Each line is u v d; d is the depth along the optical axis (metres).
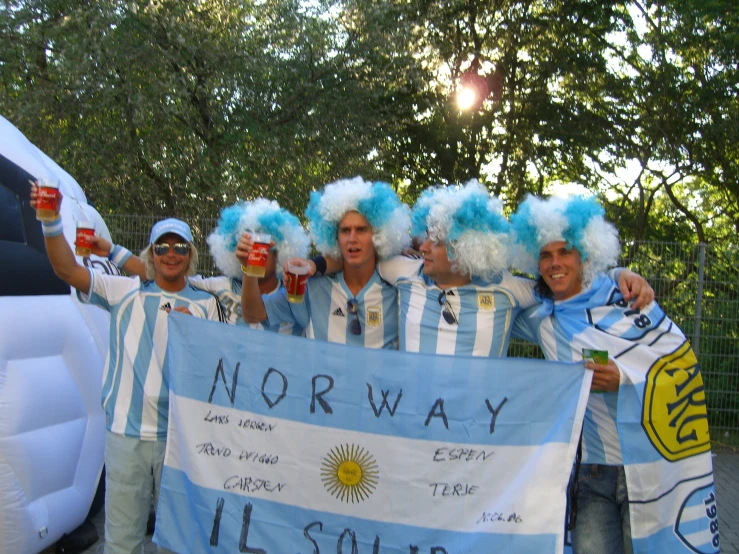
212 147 12.03
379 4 12.85
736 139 14.80
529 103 16.83
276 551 3.45
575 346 3.44
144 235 9.48
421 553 3.35
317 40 12.65
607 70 16.56
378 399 3.46
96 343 5.13
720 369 8.95
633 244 9.10
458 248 3.55
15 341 4.32
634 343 3.35
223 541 3.47
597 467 3.35
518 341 9.05
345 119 12.87
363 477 3.44
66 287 4.98
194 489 3.53
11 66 11.70
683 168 16.31
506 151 17.14
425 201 3.97
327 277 4.05
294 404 3.52
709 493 3.35
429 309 3.71
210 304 3.96
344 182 4.04
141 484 3.72
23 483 4.25
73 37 10.88
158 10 11.09
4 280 4.39
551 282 3.47
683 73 15.66
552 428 3.29
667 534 3.28
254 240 3.60
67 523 4.72
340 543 3.42
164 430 3.74
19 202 4.76
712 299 8.98
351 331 3.95
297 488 3.47
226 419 3.56
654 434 3.27
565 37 16.36
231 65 11.76
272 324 4.11
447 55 16.20
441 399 3.41
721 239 16.98
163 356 3.77
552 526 3.19
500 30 16.42
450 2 14.23
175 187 12.15
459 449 3.37
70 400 4.73
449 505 3.35
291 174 12.28
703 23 14.57
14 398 4.25
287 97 12.58
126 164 11.59
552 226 3.38
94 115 11.70
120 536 3.66
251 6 12.43
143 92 11.18
